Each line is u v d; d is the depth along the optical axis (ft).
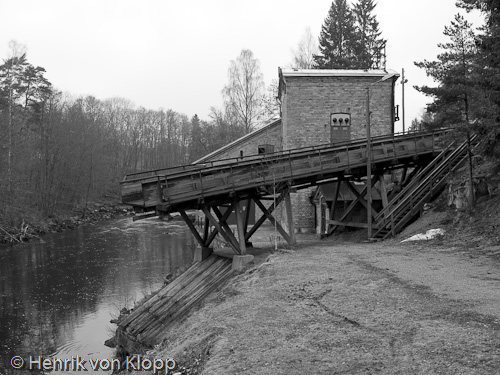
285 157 68.28
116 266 89.56
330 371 20.51
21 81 176.55
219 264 60.03
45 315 61.11
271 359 22.50
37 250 108.17
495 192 59.06
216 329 28.55
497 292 31.42
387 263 45.52
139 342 46.29
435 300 30.32
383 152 75.41
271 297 35.06
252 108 169.58
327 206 90.02
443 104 62.85
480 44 52.65
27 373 43.57
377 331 25.22
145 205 56.95
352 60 180.55
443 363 20.30
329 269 44.19
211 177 60.95
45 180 165.17
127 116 360.69
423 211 70.33
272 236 89.92
